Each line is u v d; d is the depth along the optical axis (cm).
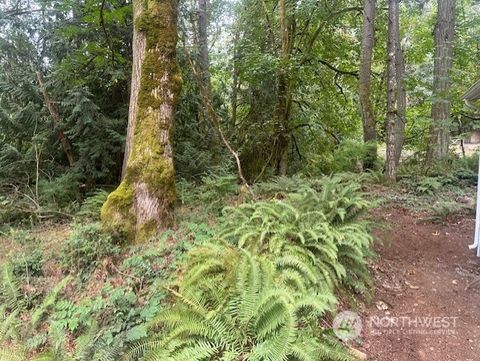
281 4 984
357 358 255
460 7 1091
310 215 420
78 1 705
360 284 384
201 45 921
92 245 382
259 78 968
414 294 415
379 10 1128
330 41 1139
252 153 1021
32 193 677
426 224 614
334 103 1253
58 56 752
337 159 955
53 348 251
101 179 795
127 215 430
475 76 1104
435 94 836
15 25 743
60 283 333
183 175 788
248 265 289
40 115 745
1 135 738
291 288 292
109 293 322
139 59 475
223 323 247
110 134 739
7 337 290
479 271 470
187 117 877
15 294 334
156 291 311
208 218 506
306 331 254
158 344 242
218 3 1141
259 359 220
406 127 1264
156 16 464
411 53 1245
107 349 251
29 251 422
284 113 1027
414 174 836
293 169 1078
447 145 898
